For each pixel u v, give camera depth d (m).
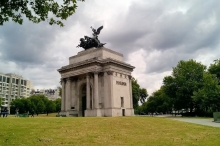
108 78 105.75
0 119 54.31
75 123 48.31
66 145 27.89
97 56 112.06
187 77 134.38
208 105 106.69
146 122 53.62
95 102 103.25
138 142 30.45
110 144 28.95
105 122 50.81
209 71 137.62
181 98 131.88
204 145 29.31
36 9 31.66
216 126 52.56
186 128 46.59
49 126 42.66
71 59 123.50
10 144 27.33
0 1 28.56
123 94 111.62
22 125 43.16
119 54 122.06
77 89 117.69
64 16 32.88
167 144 29.45
